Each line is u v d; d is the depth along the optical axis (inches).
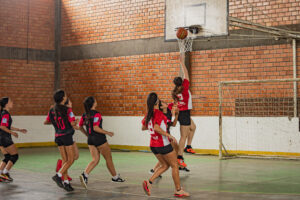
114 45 621.3
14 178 333.1
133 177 340.5
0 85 632.4
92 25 645.9
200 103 543.2
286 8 486.9
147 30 588.7
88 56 649.6
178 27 436.8
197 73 545.3
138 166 414.6
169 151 248.8
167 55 568.7
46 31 676.1
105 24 631.8
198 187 291.6
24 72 653.3
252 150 497.0
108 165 303.6
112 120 611.8
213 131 520.7
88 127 285.7
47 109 673.6
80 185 299.1
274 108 491.5
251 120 499.5
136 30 599.2
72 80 666.2
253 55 506.3
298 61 478.6
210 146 522.6
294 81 478.3
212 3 415.2
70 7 671.1
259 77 502.3
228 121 512.4
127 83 606.5
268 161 455.2
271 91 494.0
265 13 500.1
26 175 350.0
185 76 356.8
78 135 645.9
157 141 247.8
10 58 642.2
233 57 519.5
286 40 485.1
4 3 639.8
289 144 475.2
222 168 396.2
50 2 681.0
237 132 506.9
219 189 283.3
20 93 649.0
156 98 248.1
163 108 287.6
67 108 279.0
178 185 255.1
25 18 657.0
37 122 657.6
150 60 584.7
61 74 679.7
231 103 519.2
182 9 434.6
